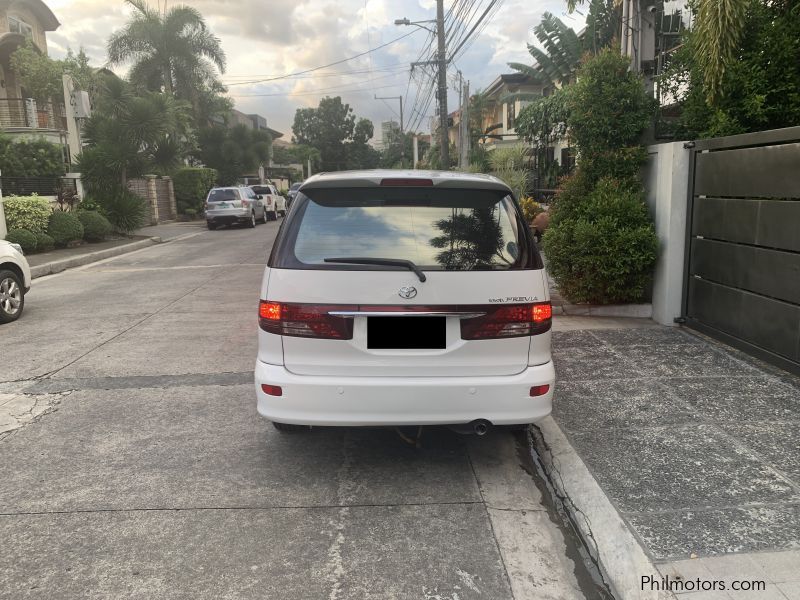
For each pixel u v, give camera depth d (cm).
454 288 345
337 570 298
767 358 566
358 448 435
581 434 425
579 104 770
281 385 351
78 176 2028
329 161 9188
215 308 908
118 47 3484
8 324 827
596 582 293
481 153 3127
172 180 3058
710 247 654
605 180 750
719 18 607
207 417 487
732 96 668
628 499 341
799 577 272
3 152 2011
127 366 621
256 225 2831
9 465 409
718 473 367
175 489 376
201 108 3909
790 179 525
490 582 291
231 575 294
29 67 2606
